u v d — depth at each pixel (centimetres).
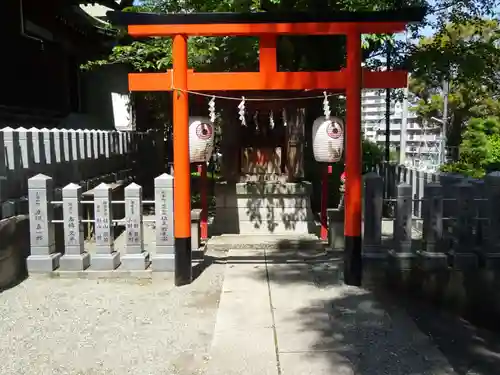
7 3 1093
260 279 685
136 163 1523
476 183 753
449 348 472
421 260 714
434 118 3195
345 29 623
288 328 516
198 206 1310
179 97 642
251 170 1005
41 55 1270
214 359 449
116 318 553
